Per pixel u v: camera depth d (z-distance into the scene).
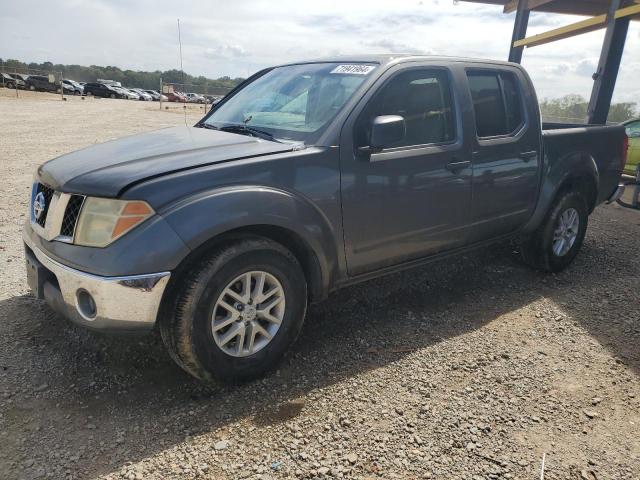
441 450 2.54
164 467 2.37
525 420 2.79
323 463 2.42
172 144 3.27
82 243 2.67
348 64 3.77
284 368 3.21
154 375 3.09
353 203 3.29
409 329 3.79
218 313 2.88
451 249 4.09
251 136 3.49
